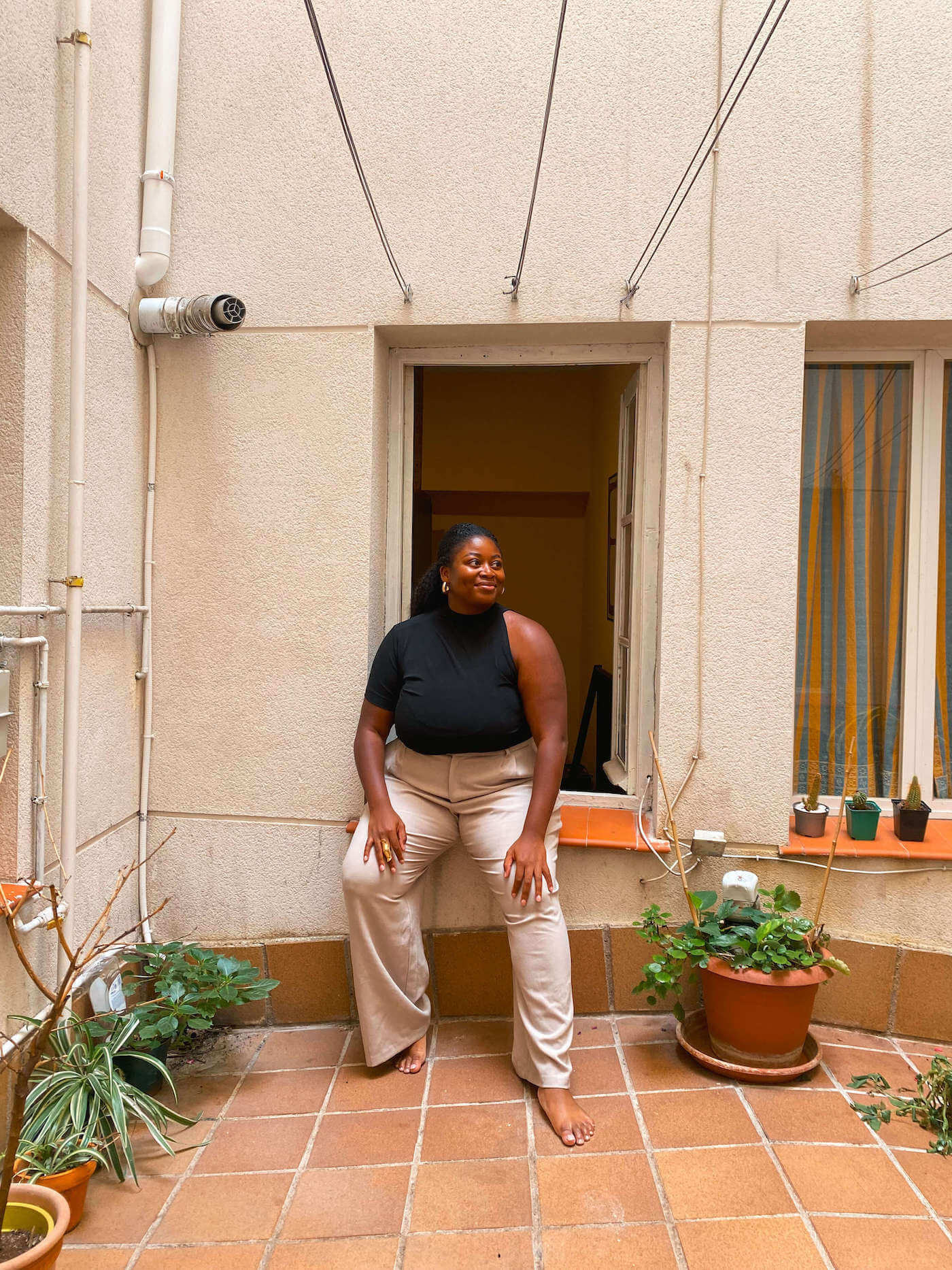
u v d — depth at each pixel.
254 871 2.97
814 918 2.80
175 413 2.95
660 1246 1.90
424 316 2.86
